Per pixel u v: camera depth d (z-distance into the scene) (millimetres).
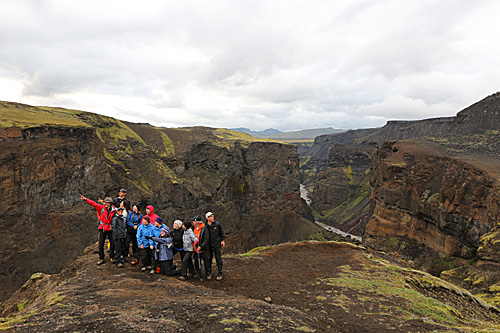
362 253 26609
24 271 62406
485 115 137625
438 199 83250
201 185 129125
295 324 9234
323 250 27375
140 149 116188
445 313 13305
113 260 15211
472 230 70938
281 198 172875
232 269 18781
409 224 93000
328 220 197000
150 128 144625
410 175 97250
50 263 67312
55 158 71688
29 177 65500
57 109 108000
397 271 21000
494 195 66750
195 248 14422
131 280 12883
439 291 19234
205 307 9852
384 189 103688
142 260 14344
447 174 88812
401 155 108938
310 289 15625
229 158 146750
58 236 70000
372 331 10195
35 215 66688
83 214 76625
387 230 99312
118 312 9039
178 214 112125
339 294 14797
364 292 15391
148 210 14336
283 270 19844
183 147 136375
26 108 91125
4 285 59031
